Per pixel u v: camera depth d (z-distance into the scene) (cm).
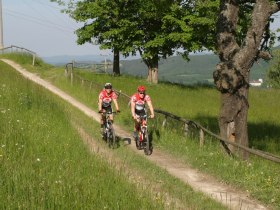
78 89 2862
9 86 1866
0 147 930
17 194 663
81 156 971
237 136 1262
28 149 973
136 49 3809
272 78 6059
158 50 3731
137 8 3609
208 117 2288
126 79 3847
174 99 3019
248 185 983
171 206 759
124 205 673
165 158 1269
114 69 4334
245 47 1226
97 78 3562
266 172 1045
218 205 855
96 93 2622
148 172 1059
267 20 1209
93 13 3706
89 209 645
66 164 866
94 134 1505
